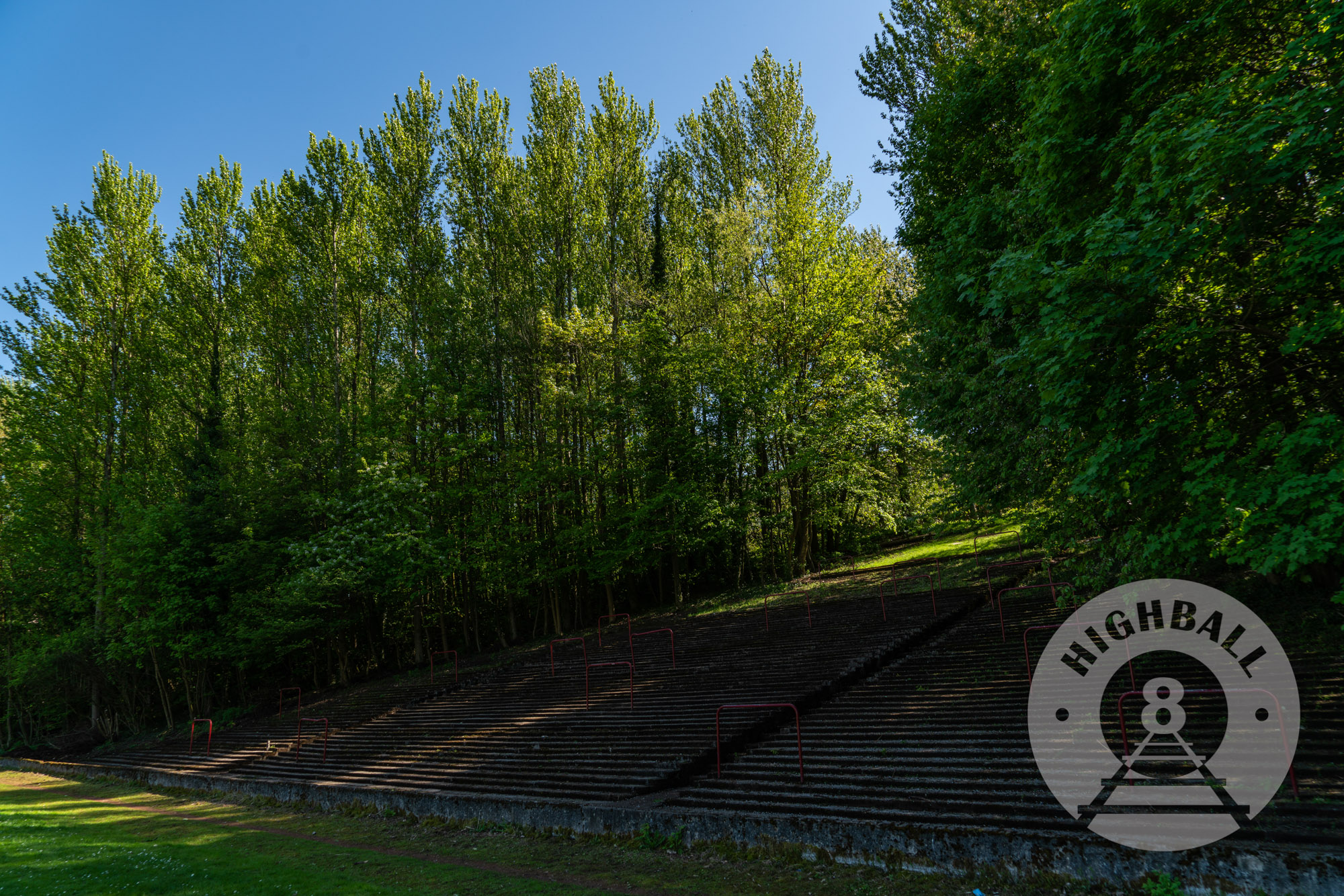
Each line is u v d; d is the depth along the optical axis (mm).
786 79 31234
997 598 18281
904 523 29969
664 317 31812
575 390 30688
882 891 7094
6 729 32688
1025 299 8664
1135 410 7512
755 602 25797
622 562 29938
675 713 14195
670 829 9273
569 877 8312
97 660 28172
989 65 14961
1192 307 7758
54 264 31250
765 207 30109
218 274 34938
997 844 7039
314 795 14469
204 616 27250
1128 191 8805
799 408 28438
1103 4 8477
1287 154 6227
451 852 9977
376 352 34250
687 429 30422
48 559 29484
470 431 31125
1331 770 7227
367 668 31766
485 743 15539
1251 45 8180
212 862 9570
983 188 14797
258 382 34656
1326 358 7617
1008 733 9859
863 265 29297
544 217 32750
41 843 11008
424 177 33438
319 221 32938
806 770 10133
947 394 14719
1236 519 6852
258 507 28641
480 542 28250
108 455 31172
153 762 22281
